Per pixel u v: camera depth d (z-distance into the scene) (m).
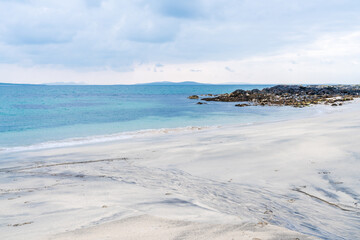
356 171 6.51
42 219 4.02
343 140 9.85
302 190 5.71
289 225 3.88
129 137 17.25
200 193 5.74
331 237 3.52
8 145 15.35
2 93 111.25
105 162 9.98
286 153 8.91
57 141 16.39
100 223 3.72
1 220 4.08
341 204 4.87
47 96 89.06
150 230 3.43
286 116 28.53
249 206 4.84
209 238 3.17
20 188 6.88
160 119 28.59
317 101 44.25
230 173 7.38
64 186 6.80
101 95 99.81
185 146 11.97
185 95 102.38
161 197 5.29
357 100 45.16
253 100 52.78
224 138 13.69
